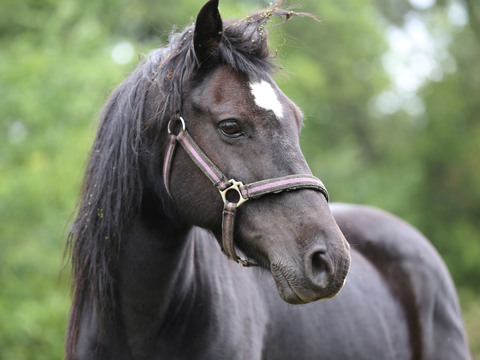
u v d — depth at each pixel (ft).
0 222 36.70
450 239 89.20
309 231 11.71
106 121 14.29
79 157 36.17
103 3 49.21
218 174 12.46
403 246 20.12
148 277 13.80
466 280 87.76
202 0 67.21
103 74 38.63
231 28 13.26
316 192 12.16
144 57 15.30
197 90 12.82
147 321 13.94
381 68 103.45
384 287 19.71
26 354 36.96
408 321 19.51
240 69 12.71
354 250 20.17
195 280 14.49
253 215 12.33
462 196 92.38
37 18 43.86
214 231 13.03
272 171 12.17
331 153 100.07
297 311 16.89
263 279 16.49
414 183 90.22
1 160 37.91
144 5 67.26
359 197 90.84
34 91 37.65
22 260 36.22
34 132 37.70
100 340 14.11
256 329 15.30
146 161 13.70
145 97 13.76
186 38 13.41
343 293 18.44
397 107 104.63
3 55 41.34
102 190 13.61
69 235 14.51
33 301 36.73
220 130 12.49
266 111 12.41
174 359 13.96
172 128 13.01
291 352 16.40
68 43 41.73
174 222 13.74
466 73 95.25
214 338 14.14
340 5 92.94
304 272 11.55
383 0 102.01
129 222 13.75
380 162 100.63
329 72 98.89
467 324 71.51
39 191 35.24
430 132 93.97
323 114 102.37
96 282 13.82
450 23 96.27
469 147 91.76
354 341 17.85
